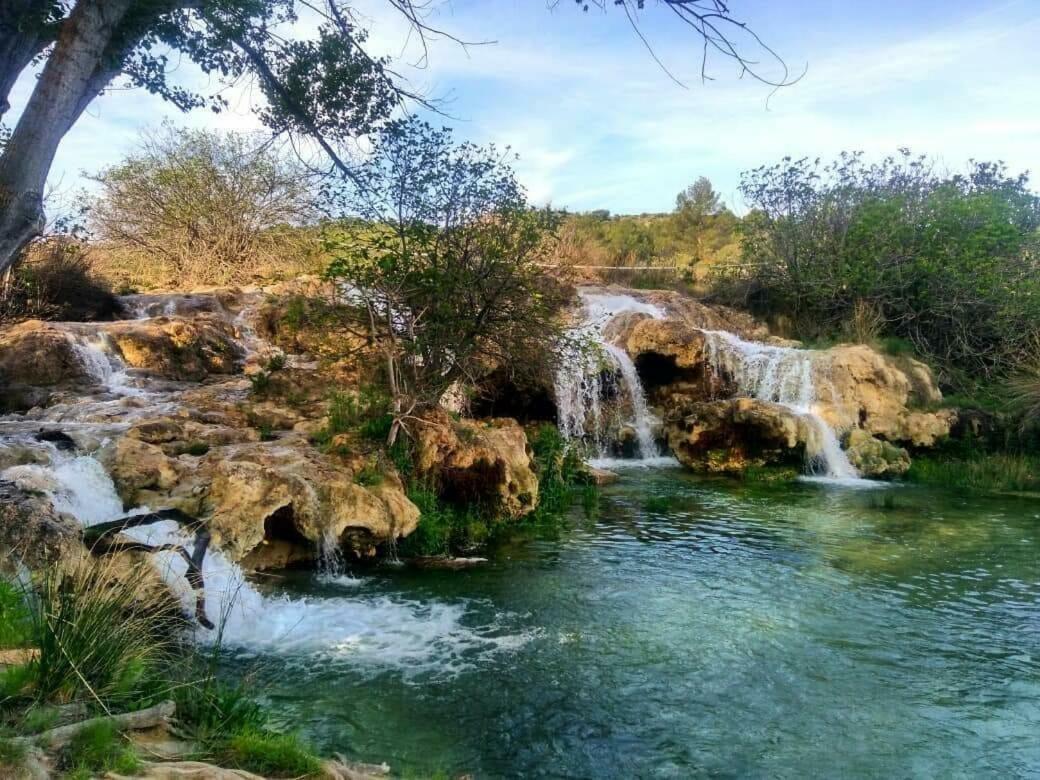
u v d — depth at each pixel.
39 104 6.00
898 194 23.58
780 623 7.76
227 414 11.63
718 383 18.95
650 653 6.95
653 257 31.25
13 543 6.24
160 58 8.52
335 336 13.27
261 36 9.03
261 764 4.05
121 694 4.24
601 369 17.44
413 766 5.00
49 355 13.39
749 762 5.26
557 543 10.58
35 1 6.58
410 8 7.41
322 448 10.19
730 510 12.92
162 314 19.02
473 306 11.74
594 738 5.50
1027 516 12.86
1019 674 6.70
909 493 14.77
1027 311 20.48
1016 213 24.66
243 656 6.56
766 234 25.00
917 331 21.67
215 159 28.42
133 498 8.25
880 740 5.58
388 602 8.03
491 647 6.97
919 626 7.76
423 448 10.69
